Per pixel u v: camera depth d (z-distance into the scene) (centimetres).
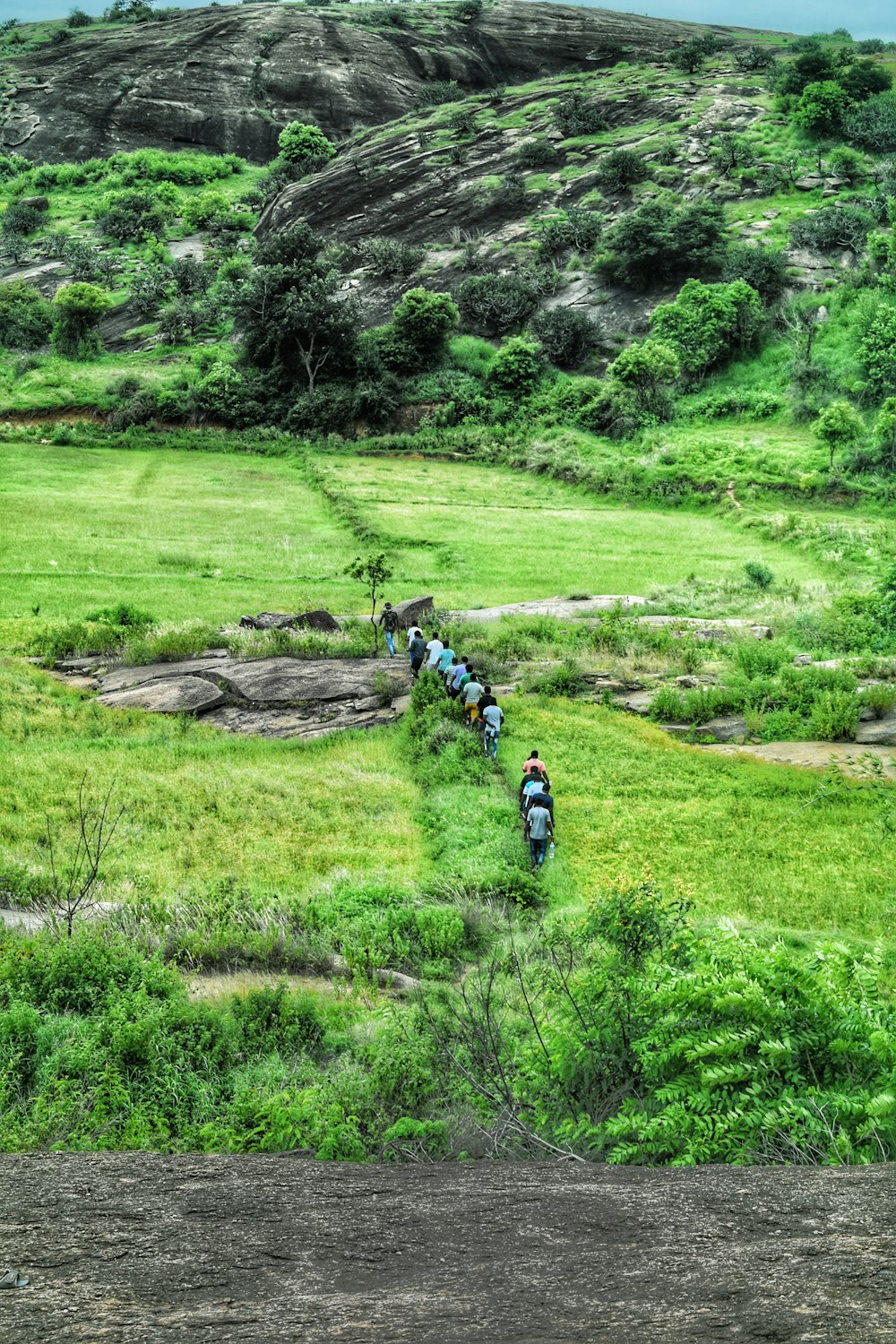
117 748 2239
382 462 6706
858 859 1661
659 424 6906
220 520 5022
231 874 1616
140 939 1280
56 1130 741
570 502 5903
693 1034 459
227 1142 730
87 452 6650
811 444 6316
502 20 16412
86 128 14412
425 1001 896
